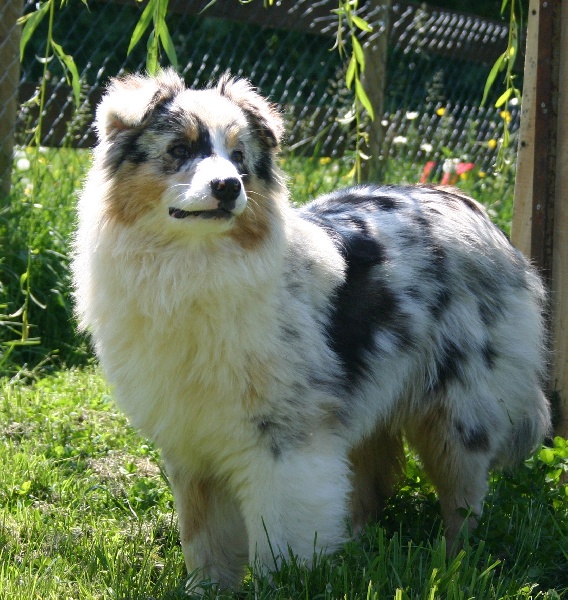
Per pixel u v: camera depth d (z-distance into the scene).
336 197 4.38
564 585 3.68
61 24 10.80
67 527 4.05
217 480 3.81
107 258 3.57
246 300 3.48
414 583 3.37
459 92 11.29
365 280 3.92
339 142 8.89
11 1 6.25
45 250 6.40
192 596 3.52
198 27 10.88
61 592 3.47
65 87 7.69
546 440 4.74
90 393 5.60
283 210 3.72
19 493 4.38
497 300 4.23
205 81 10.09
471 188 8.98
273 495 3.51
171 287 3.47
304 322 3.61
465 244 4.20
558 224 4.65
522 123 4.79
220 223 3.38
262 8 8.17
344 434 3.77
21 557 3.81
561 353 4.72
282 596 3.28
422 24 9.64
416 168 9.29
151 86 3.68
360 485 4.43
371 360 3.90
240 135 3.64
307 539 3.52
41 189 6.97
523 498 4.14
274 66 11.34
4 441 4.91
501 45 10.15
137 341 3.57
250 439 3.51
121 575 3.60
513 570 3.56
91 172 3.74
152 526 4.20
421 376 4.13
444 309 4.09
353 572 3.46
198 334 3.47
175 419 3.60
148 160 3.54
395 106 10.88
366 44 7.56
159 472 4.71
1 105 6.38
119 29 10.99
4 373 5.83
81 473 4.68
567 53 4.49
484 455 4.17
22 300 6.25
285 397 3.49
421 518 4.33
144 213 3.52
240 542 3.92
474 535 3.92
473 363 4.12
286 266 3.67
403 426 4.30
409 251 4.07
